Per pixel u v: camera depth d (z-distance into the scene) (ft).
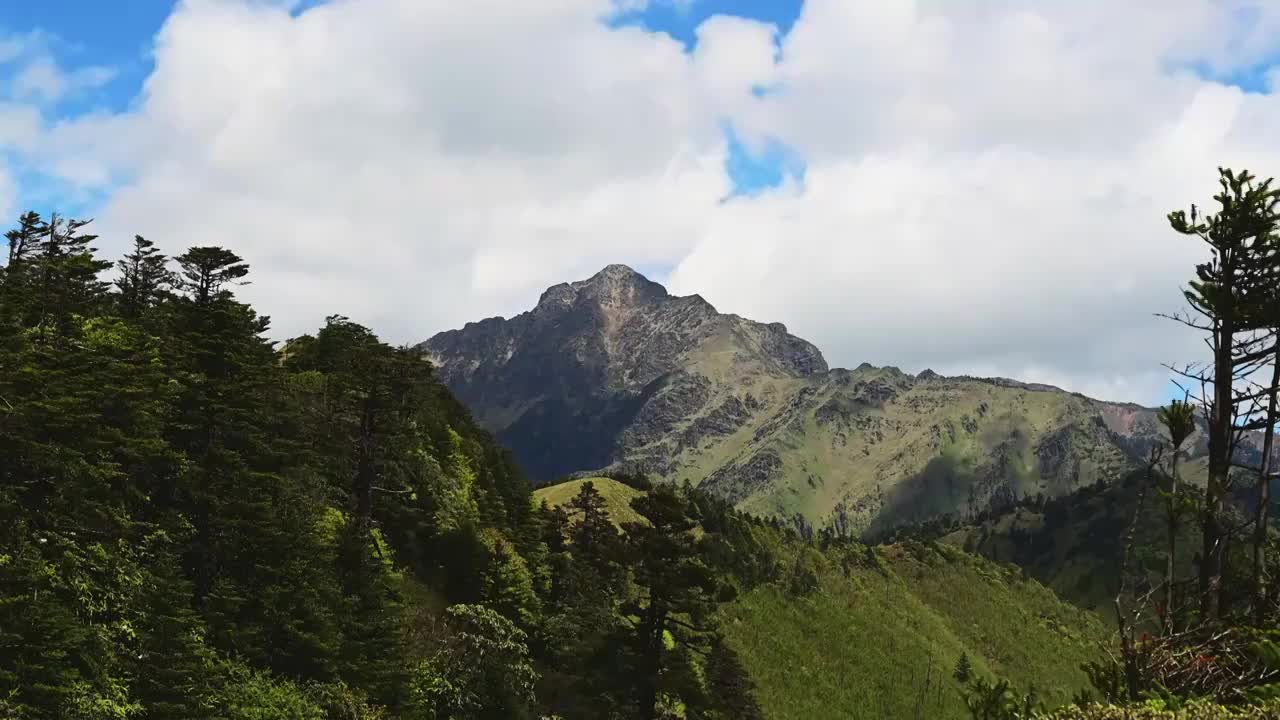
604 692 167.22
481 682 158.30
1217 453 40.91
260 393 166.09
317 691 134.51
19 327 122.11
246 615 138.51
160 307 191.01
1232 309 42.57
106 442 119.14
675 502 170.81
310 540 151.74
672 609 171.01
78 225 210.59
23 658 95.20
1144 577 35.19
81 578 111.24
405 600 183.52
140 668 111.86
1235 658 33.12
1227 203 44.16
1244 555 36.68
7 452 108.58
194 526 138.00
